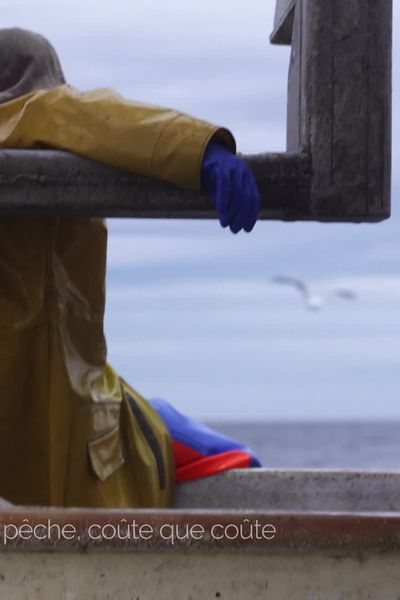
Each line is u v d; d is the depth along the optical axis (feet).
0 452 20.75
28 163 18.67
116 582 15.78
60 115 18.97
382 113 19.42
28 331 20.47
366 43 19.40
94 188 18.74
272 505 24.49
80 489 21.04
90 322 21.34
